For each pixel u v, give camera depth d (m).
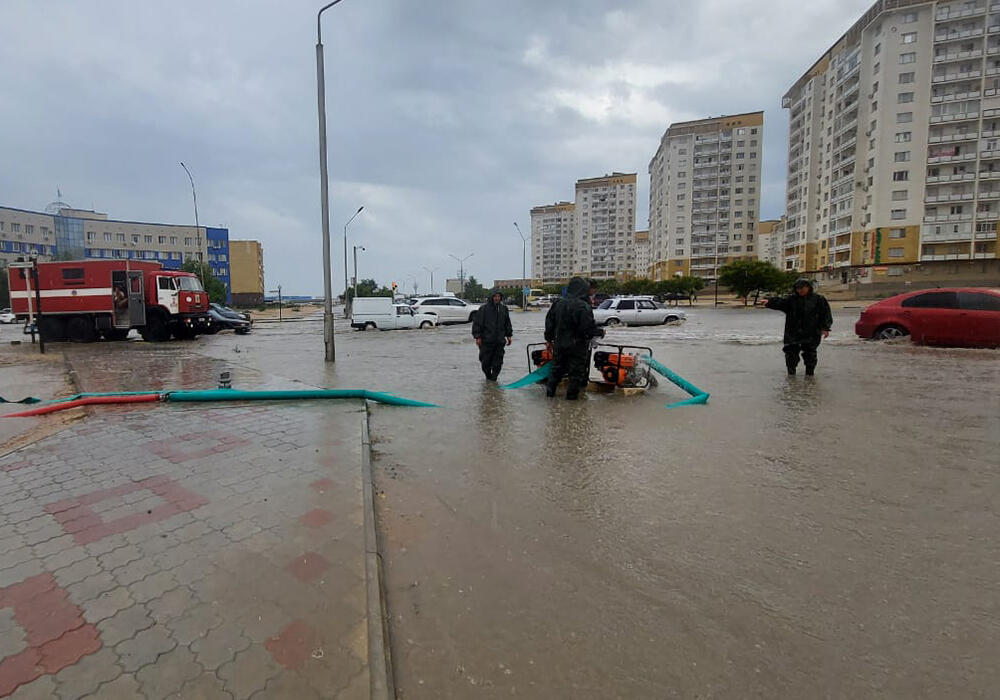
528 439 5.37
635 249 144.75
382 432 5.68
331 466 4.39
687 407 6.80
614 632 2.31
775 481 4.12
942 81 63.66
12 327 33.25
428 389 8.28
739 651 2.19
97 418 6.12
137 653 2.11
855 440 5.25
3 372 10.77
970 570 2.81
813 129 82.31
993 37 61.47
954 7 62.16
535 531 3.30
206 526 3.25
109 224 87.06
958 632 2.30
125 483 3.98
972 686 1.98
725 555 2.98
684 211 108.81
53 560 2.83
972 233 64.19
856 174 71.25
